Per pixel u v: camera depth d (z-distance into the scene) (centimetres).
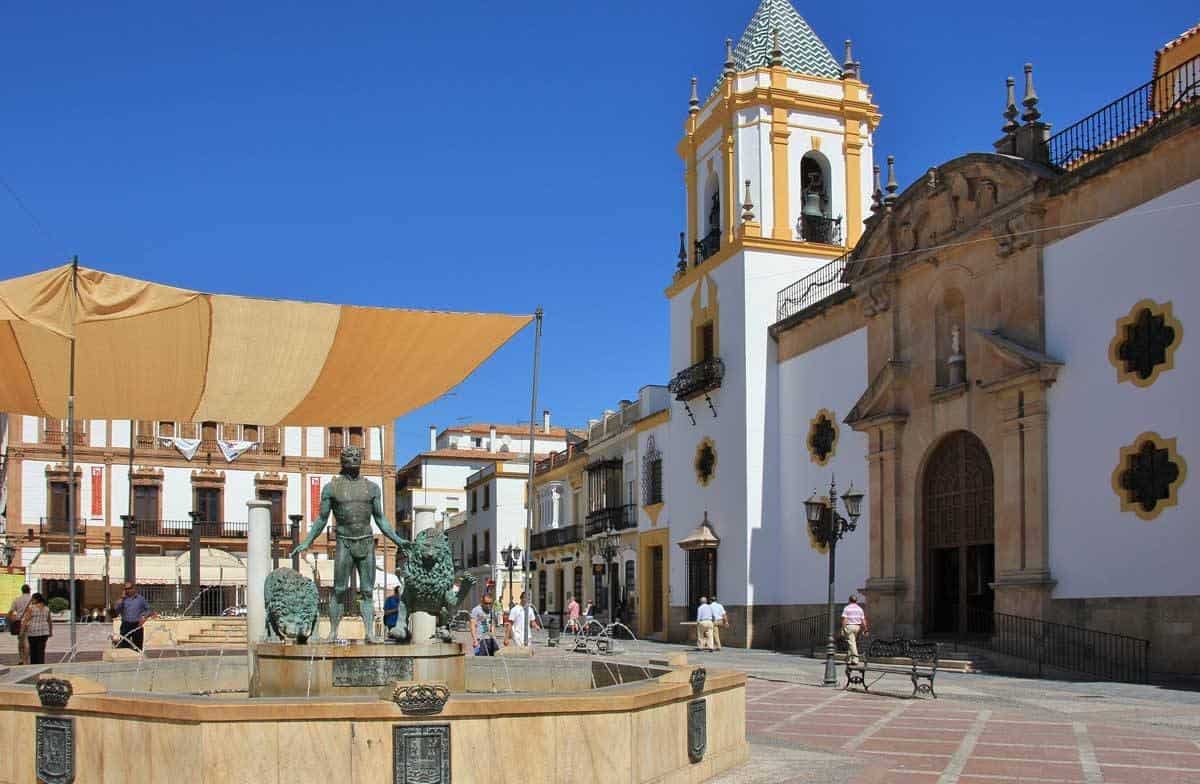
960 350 2542
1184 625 1897
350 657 1065
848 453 2983
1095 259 2139
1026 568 2238
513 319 1712
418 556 1158
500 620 4081
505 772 770
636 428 4297
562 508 5647
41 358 1673
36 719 827
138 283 1531
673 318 3941
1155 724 1406
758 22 3781
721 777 965
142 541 4991
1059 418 2205
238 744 736
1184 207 1945
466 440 8356
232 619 2939
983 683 1988
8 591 4541
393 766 746
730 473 3475
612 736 802
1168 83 2475
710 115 3716
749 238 3453
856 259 2912
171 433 5191
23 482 4888
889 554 2711
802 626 3147
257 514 1198
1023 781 999
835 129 3631
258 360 1706
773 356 3416
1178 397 1938
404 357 1748
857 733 1332
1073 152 2300
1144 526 1988
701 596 3631
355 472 1191
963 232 2498
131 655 1858
